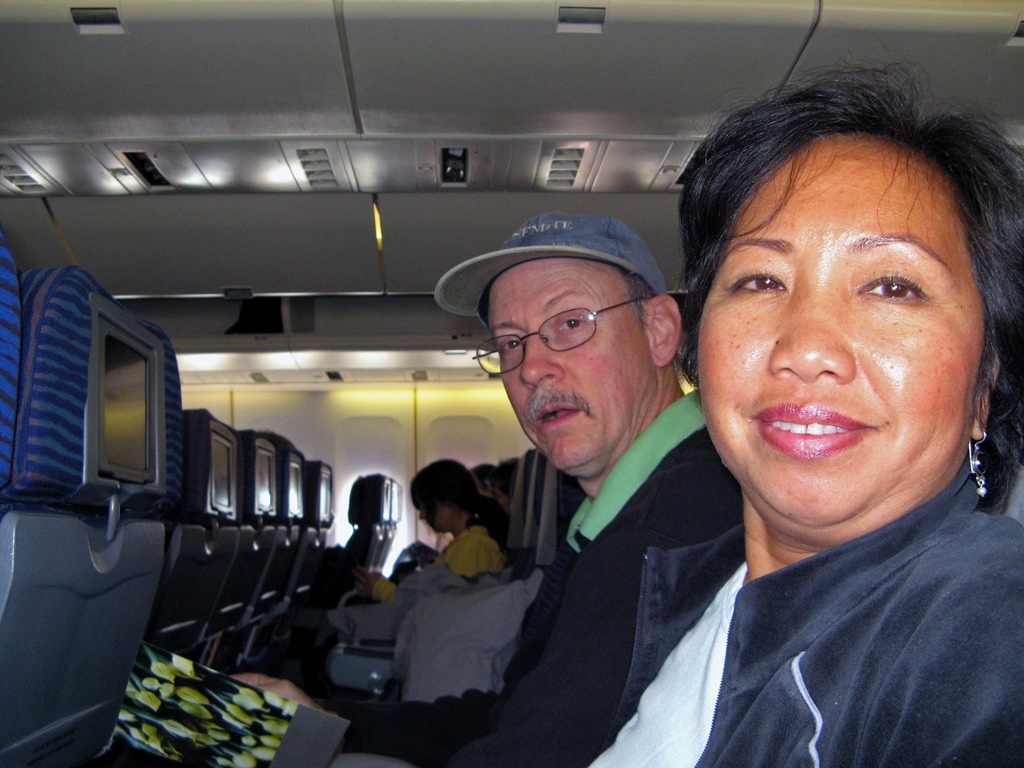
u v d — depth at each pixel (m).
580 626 1.17
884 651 0.55
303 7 2.47
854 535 0.67
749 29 2.60
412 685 2.19
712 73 2.79
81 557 1.13
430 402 9.42
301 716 1.22
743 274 0.70
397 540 9.33
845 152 0.68
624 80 2.83
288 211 4.13
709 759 0.70
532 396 1.60
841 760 0.54
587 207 4.09
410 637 2.42
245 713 1.23
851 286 0.65
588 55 2.70
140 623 1.39
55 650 1.13
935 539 0.61
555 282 1.60
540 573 2.30
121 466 1.28
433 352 6.30
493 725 1.60
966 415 0.63
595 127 3.20
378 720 1.63
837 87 0.72
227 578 2.89
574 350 1.58
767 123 0.73
